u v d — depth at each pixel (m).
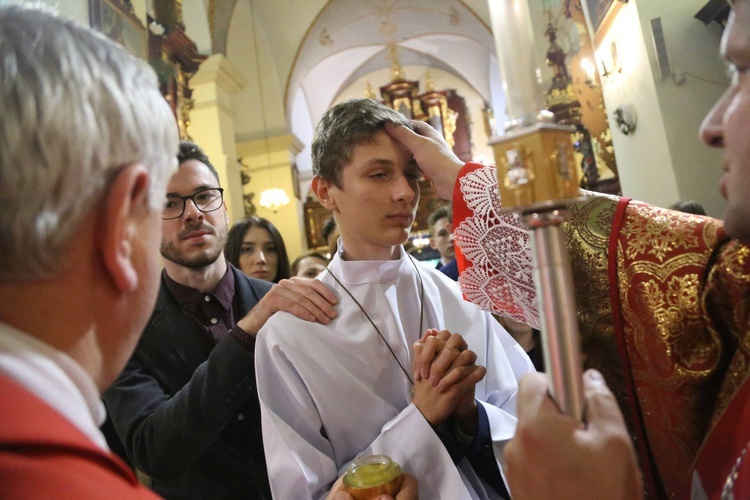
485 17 12.52
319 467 1.07
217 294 1.66
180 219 1.57
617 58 6.02
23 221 0.44
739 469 0.58
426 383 1.08
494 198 1.07
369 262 1.26
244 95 11.76
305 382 1.14
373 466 0.95
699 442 0.81
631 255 0.87
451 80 17.34
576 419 0.52
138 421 1.36
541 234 0.53
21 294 0.47
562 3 7.02
